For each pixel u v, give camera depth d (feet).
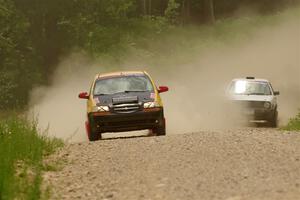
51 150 113.50
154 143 113.09
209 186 74.13
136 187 77.20
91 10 369.09
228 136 117.39
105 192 76.23
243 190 70.79
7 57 321.11
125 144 115.34
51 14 361.30
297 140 109.70
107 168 92.02
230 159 91.15
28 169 92.58
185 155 96.99
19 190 75.82
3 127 112.47
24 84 314.96
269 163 86.48
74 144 124.26
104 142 122.72
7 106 296.51
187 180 78.48
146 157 97.91
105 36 348.59
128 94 147.02
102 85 152.46
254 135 118.73
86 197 74.38
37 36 357.20
